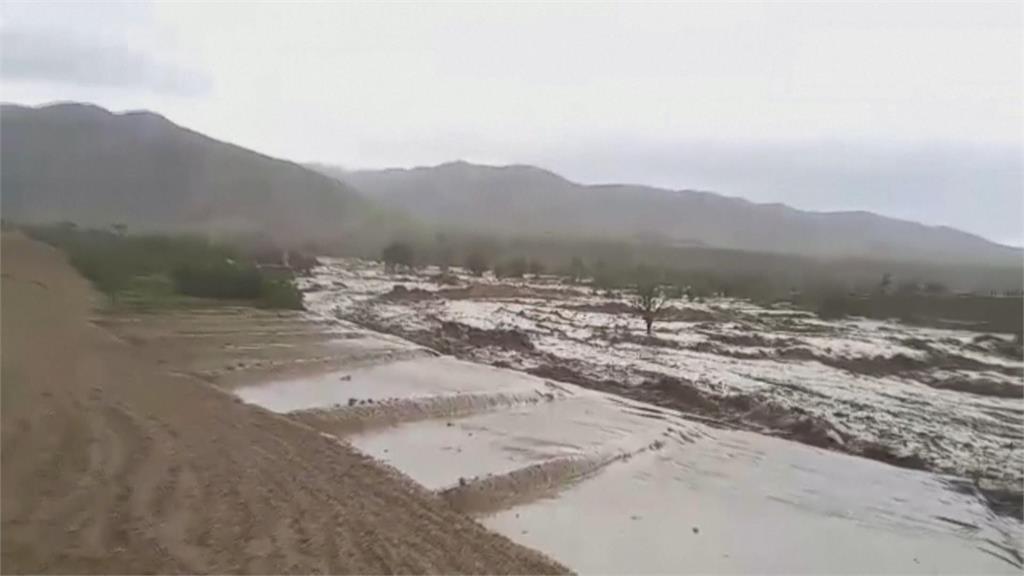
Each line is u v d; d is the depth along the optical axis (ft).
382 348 78.28
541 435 48.83
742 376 77.56
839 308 158.61
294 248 311.27
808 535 35.81
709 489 41.32
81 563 21.09
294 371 62.85
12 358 48.49
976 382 78.64
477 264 255.50
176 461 31.32
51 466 28.76
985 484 46.01
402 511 30.71
